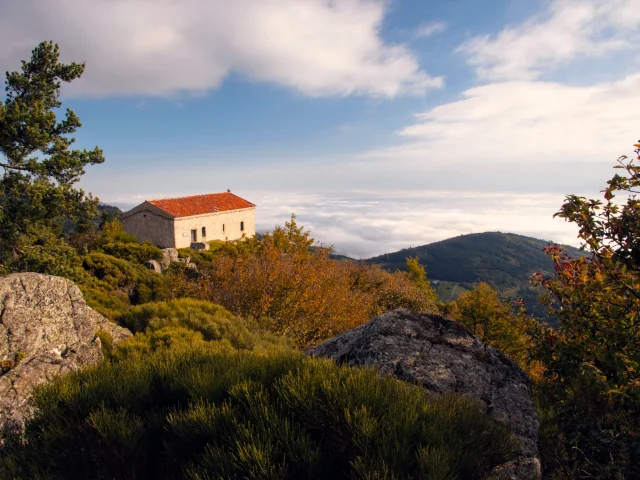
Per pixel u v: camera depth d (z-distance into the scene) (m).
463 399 3.78
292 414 3.16
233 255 19.83
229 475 2.58
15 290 5.68
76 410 3.53
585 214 4.58
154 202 49.19
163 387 3.99
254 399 3.38
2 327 5.25
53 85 18.00
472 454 2.93
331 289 16.02
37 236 15.63
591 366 4.37
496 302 18.23
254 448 2.66
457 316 21.14
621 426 3.94
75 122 17.44
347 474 2.74
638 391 3.83
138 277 19.55
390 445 2.78
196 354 4.80
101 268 18.64
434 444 2.89
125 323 9.31
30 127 15.54
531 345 5.73
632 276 4.33
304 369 3.73
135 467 3.05
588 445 3.96
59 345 5.71
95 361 5.89
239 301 13.47
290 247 20.61
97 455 3.16
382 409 3.21
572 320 4.93
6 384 4.38
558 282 5.63
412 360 5.23
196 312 10.01
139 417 3.37
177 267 23.23
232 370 3.99
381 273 30.17
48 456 3.05
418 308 24.80
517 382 5.10
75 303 6.32
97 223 38.09
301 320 13.41
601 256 4.65
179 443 3.09
